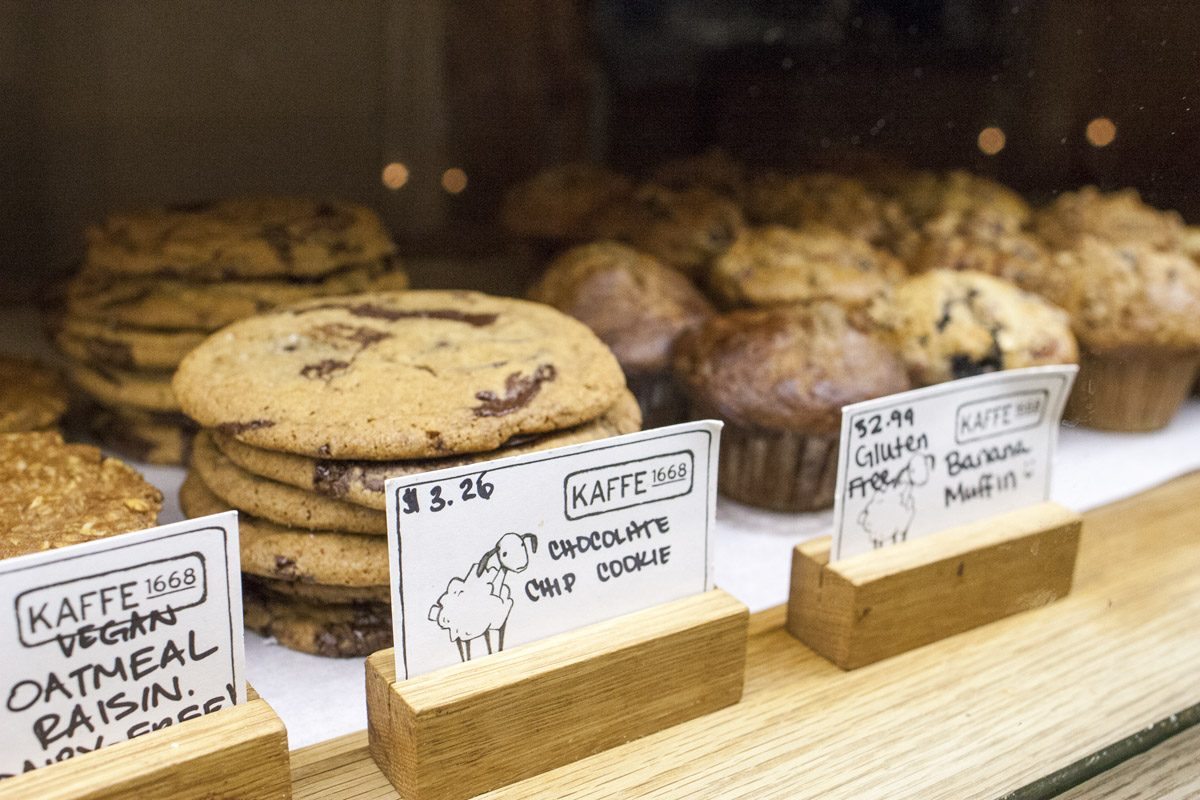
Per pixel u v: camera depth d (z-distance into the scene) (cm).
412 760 85
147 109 205
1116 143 147
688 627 98
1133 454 173
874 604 111
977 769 96
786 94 205
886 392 155
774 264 184
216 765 78
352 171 226
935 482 118
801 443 151
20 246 200
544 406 114
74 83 196
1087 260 175
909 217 196
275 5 206
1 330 189
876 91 192
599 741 96
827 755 97
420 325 137
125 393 154
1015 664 115
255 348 127
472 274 196
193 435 154
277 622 115
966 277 172
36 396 153
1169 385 176
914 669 113
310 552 112
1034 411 125
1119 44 140
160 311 155
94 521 103
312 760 93
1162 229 176
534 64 215
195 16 203
